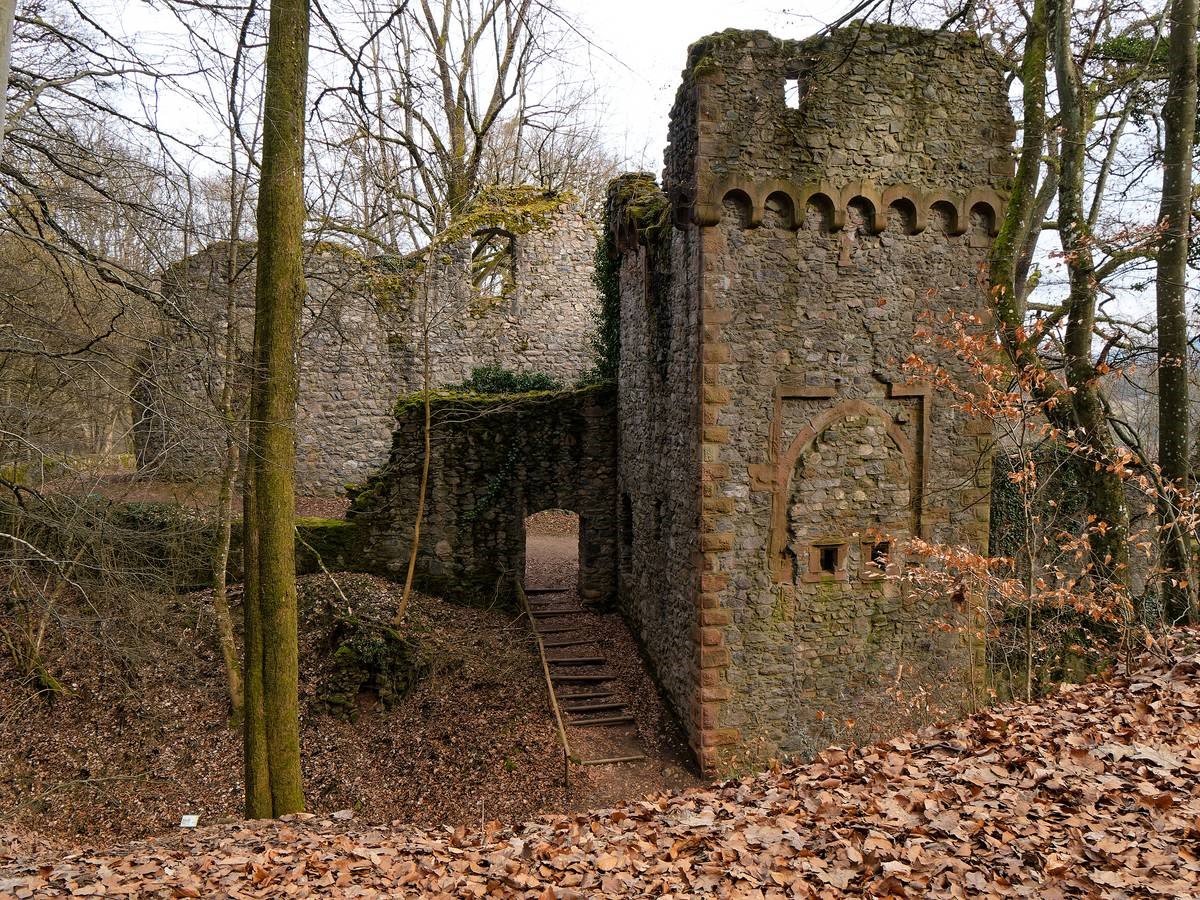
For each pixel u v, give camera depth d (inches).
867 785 233.3
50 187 338.0
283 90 304.0
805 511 430.9
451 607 611.2
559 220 804.0
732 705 425.4
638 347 562.6
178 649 511.2
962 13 430.3
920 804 211.9
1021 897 168.7
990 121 439.5
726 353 417.1
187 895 211.9
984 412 356.2
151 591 461.1
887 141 426.0
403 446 617.0
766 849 203.2
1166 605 386.3
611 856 211.6
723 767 423.2
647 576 544.7
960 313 389.4
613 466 645.3
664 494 498.0
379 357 762.8
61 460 382.6
